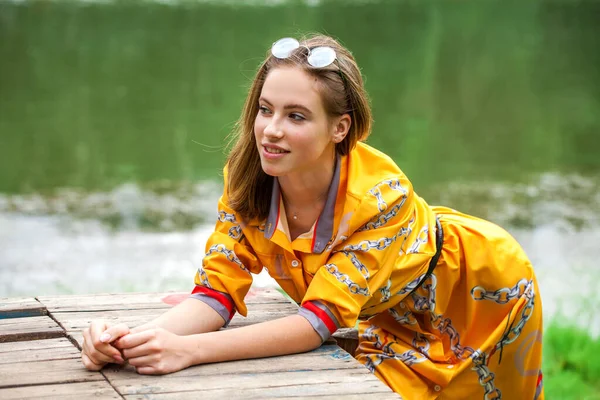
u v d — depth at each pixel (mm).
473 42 21891
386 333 3119
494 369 3068
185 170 9859
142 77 16469
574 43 21969
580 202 8680
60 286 6051
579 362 4848
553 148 11430
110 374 2520
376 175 2785
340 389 2439
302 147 2623
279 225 2809
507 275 2992
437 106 14461
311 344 2707
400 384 2971
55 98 14375
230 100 14375
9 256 6680
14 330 2924
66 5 26406
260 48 20156
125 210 8156
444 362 3043
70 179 9352
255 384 2461
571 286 6203
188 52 19484
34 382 2453
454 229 3012
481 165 10344
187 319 2775
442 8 28609
